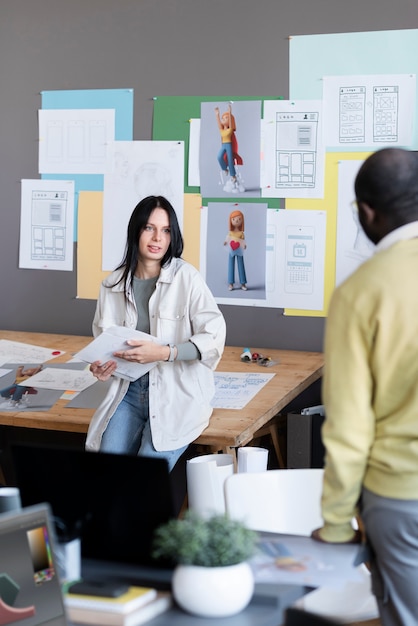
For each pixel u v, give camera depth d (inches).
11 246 235.8
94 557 83.9
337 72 206.8
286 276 214.2
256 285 216.5
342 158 208.5
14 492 91.0
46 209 231.8
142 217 155.3
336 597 106.8
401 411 82.4
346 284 84.0
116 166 225.0
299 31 208.4
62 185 229.9
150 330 157.8
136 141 223.0
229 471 148.6
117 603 74.3
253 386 183.2
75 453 84.5
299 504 112.0
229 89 214.7
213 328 153.7
